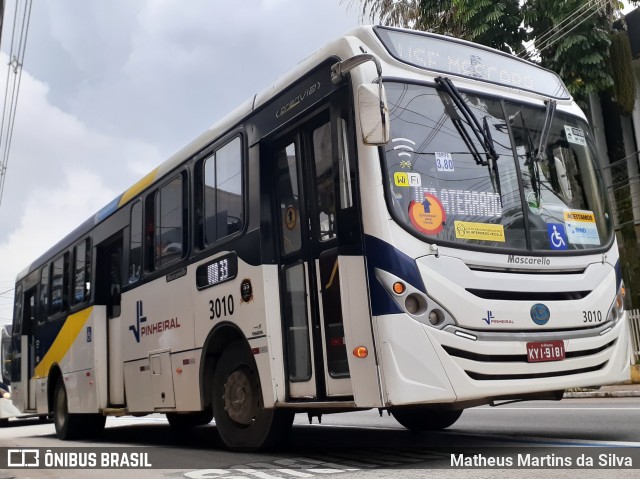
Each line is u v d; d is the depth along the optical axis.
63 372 11.62
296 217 6.57
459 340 5.45
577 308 6.05
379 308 5.38
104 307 10.55
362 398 5.44
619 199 18.02
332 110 6.03
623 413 9.30
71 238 11.99
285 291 6.63
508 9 16.52
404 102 5.94
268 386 6.50
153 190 9.17
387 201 5.54
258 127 7.05
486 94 6.45
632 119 17.78
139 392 9.10
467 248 5.70
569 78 16.06
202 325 7.64
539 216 6.24
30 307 14.29
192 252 7.97
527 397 6.11
